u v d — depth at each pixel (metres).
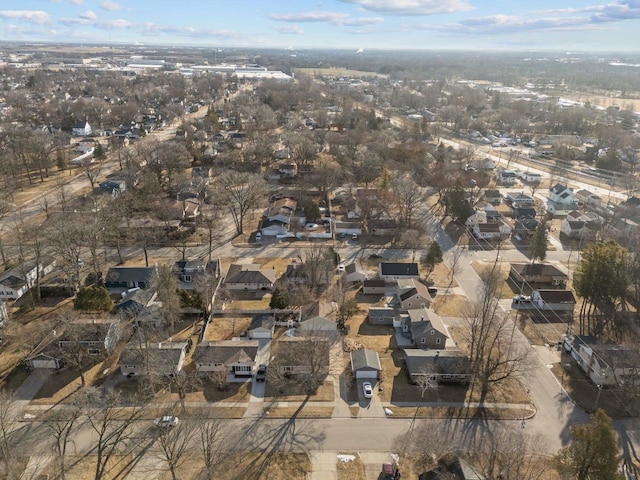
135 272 86.31
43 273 87.75
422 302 81.12
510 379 65.00
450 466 46.91
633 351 63.97
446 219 122.19
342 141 173.12
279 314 79.06
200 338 72.19
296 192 135.62
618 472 46.59
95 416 52.69
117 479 48.47
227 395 61.16
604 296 77.69
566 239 112.62
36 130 182.38
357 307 78.00
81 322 68.75
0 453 50.28
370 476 49.75
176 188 132.50
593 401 61.25
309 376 64.19
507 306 83.44
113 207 108.44
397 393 62.06
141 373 63.84
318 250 95.31
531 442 53.75
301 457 51.94
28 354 67.12
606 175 163.12
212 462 49.56
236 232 111.75
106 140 195.38
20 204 121.62
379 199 116.31
